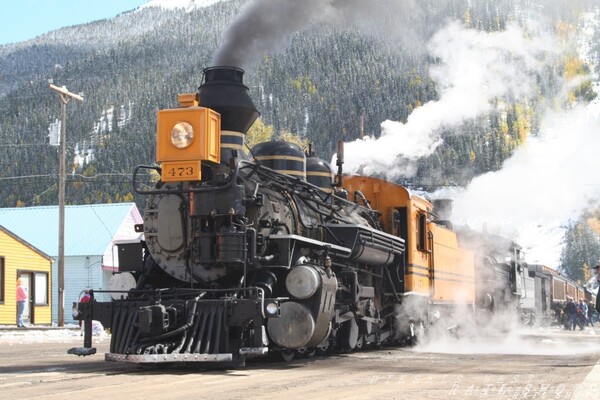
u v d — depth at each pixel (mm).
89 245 39375
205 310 10156
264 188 11602
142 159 98062
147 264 11695
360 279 14484
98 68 163625
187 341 9945
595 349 17531
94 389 7719
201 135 10586
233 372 9789
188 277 11047
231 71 11688
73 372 9789
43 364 11445
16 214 42594
